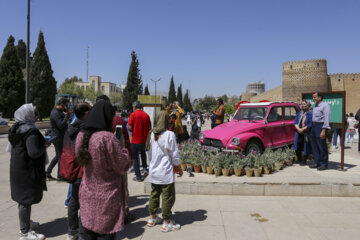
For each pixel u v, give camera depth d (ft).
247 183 17.83
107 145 8.38
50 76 113.70
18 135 11.91
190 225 13.61
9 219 14.74
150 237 12.45
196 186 18.04
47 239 12.48
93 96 225.15
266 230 12.96
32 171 12.25
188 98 347.36
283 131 27.40
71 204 11.98
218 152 23.65
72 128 11.87
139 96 95.86
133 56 162.91
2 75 100.17
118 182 8.96
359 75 175.83
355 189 17.38
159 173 12.85
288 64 182.91
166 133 12.91
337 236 12.28
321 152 21.18
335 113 22.20
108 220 8.65
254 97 244.22
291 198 17.26
